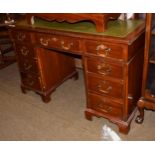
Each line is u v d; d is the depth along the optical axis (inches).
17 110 81.8
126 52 53.0
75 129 70.5
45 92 82.4
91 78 63.9
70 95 87.0
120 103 62.4
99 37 54.9
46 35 66.6
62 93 88.7
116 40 52.5
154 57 58.0
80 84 94.0
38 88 83.7
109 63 57.5
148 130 67.3
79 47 60.7
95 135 67.4
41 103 84.2
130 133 66.7
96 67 60.6
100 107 67.9
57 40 64.7
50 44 67.6
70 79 98.0
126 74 56.4
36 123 74.7
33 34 70.3
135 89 66.4
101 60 58.4
